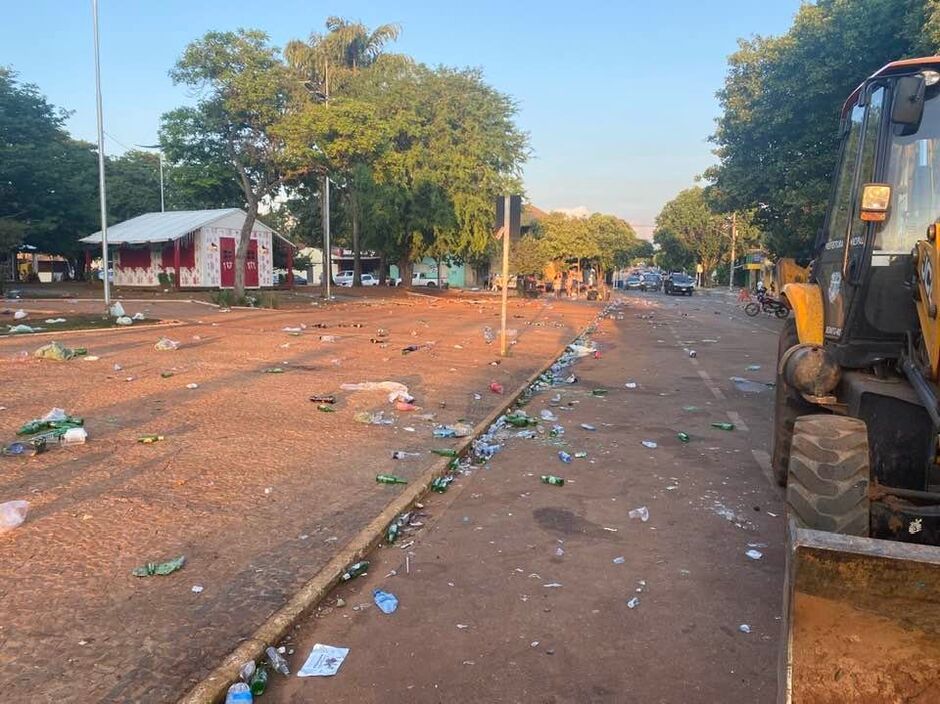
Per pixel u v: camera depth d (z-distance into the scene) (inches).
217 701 127.3
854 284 193.3
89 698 124.3
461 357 580.7
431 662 143.1
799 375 195.3
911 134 190.4
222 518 208.5
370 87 1501.0
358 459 274.2
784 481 253.0
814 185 864.3
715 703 131.0
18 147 1435.8
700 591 175.6
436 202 1567.4
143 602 158.1
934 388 155.4
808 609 99.0
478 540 206.1
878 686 98.5
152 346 562.9
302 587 168.1
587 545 203.3
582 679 138.1
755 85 952.3
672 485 259.6
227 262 1536.7
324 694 132.3
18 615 149.9
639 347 741.9
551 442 320.8
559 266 2011.6
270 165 1082.7
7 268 1763.0
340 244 2303.2
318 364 505.4
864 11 766.5
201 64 1002.7
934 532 155.9
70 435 276.2
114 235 1523.1
